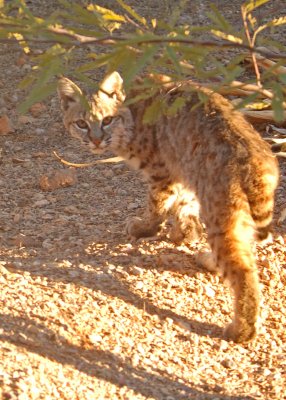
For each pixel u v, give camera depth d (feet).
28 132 50.08
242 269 29.58
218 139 31.40
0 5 16.28
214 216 30.37
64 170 44.01
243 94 43.57
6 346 25.17
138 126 36.27
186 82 19.01
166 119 34.91
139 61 15.17
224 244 29.89
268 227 30.40
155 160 36.04
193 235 36.35
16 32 15.56
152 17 59.72
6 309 27.81
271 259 34.94
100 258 34.76
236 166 30.04
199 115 32.94
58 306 29.12
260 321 30.60
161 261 34.24
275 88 15.92
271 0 61.05
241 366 28.66
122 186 43.68
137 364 27.12
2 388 22.59
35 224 39.50
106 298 30.78
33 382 23.41
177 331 30.07
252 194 29.63
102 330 28.53
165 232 38.19
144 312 30.63
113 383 25.35
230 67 17.06
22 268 32.78
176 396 25.58
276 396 26.23
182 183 34.55
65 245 36.50
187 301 32.14
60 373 24.75
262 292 33.27
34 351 25.55
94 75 52.19
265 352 29.68
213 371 28.09
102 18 16.58
